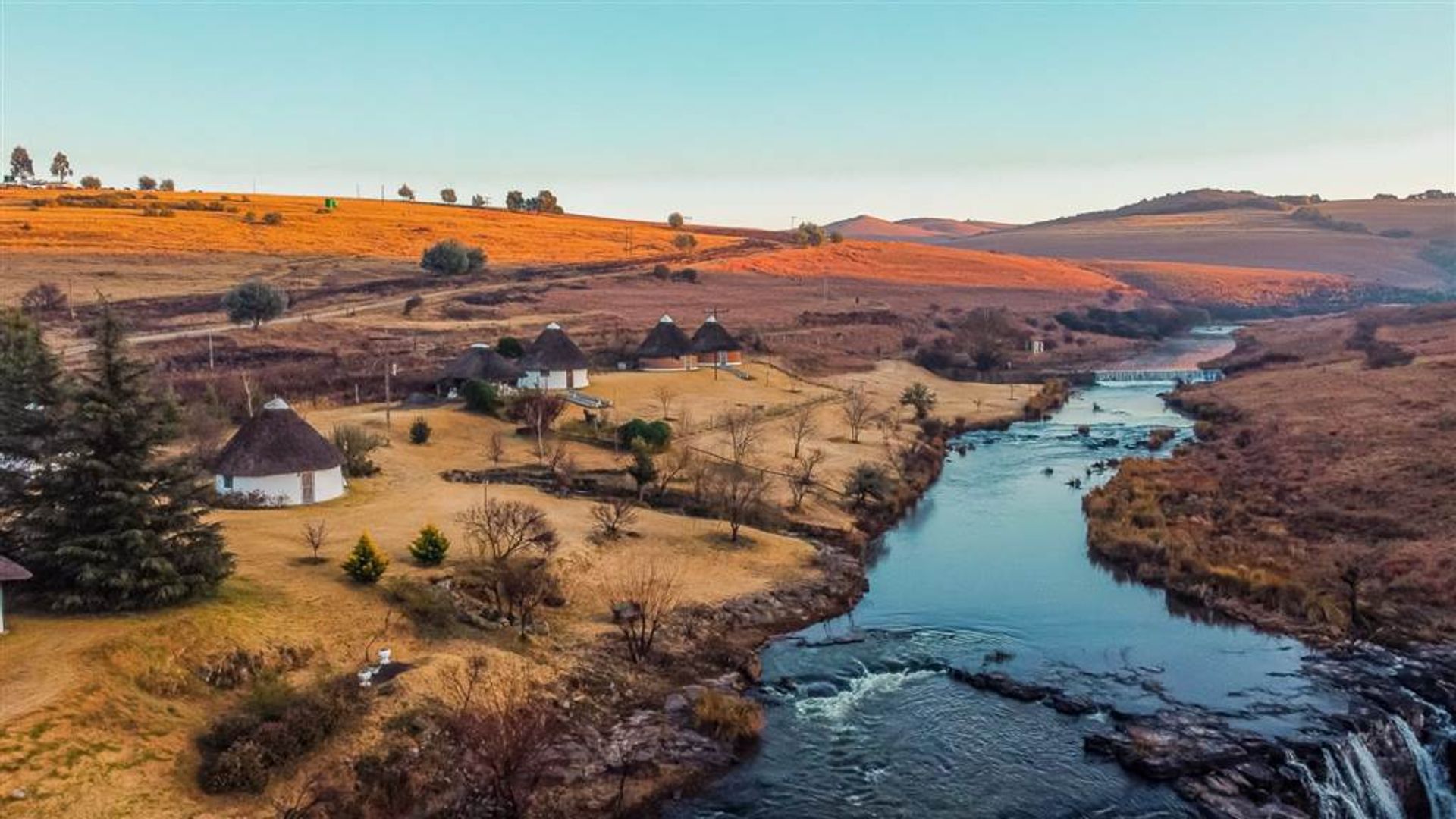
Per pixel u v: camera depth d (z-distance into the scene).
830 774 37.12
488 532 50.72
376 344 130.38
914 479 85.00
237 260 182.38
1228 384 138.12
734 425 91.81
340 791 32.44
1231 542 62.62
